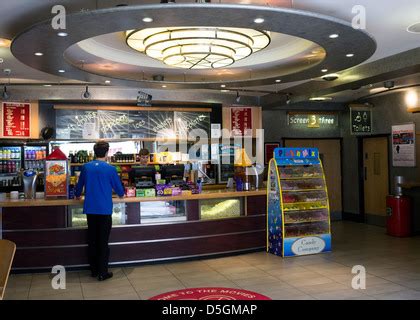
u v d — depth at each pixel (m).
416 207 8.80
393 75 6.39
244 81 6.97
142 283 5.39
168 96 8.79
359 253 7.04
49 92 8.17
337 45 4.95
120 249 6.25
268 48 6.39
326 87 7.47
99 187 5.54
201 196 6.55
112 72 7.38
